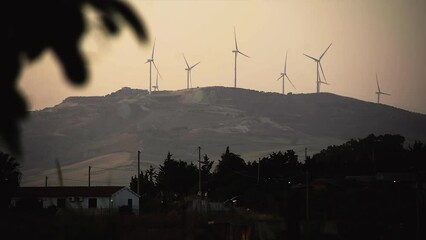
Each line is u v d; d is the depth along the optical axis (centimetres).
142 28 1485
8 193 18612
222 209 19850
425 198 14950
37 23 1455
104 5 1482
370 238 11312
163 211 19900
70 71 1446
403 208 14225
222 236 10262
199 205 18962
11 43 1453
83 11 1477
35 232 7950
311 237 6681
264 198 14700
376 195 14975
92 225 6125
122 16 1480
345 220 11900
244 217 11044
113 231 6250
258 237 9088
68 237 6075
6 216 10594
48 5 1462
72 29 1458
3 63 1444
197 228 10569
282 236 8062
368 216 13962
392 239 11644
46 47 1452
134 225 11062
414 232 12150
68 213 6259
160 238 9419
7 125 1434
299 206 6059
